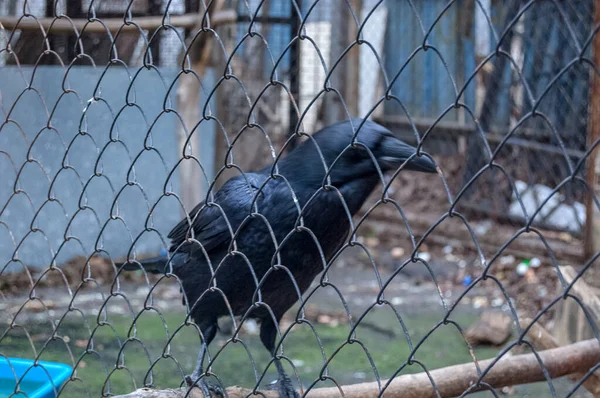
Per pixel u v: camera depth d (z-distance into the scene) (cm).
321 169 348
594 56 832
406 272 1009
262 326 391
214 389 334
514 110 1100
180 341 739
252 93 1130
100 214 970
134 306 852
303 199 351
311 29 1188
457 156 1267
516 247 995
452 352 712
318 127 1180
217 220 378
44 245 944
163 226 997
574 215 983
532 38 1065
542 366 173
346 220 357
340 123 352
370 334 774
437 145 1327
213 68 997
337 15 1121
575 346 402
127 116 956
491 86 1138
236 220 369
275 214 355
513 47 1091
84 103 929
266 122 1150
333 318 823
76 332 754
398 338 757
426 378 346
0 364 423
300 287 377
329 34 1174
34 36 744
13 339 722
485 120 1146
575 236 976
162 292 909
